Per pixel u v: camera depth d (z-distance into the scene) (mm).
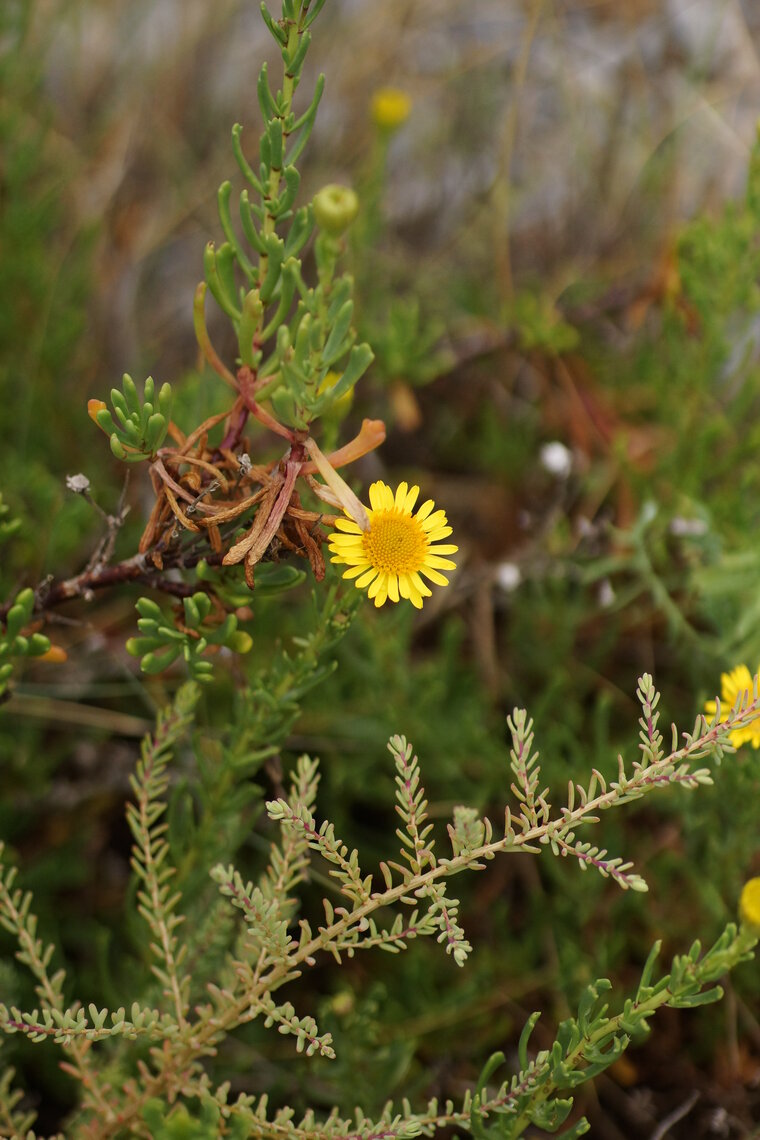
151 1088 444
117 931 580
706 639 602
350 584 451
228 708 594
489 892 588
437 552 431
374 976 570
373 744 590
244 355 435
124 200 777
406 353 632
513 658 650
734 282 593
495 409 721
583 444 689
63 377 680
